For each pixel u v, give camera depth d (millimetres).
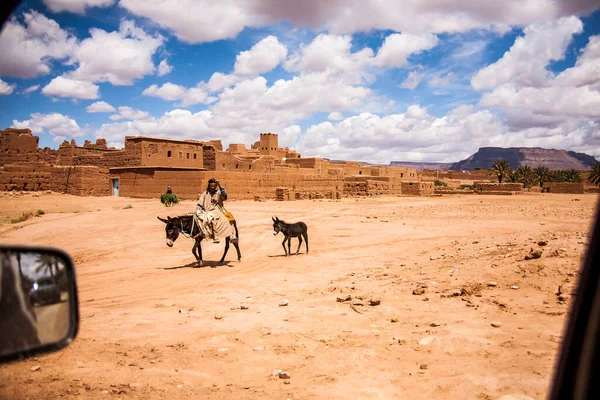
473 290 8328
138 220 27875
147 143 64750
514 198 66250
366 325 7113
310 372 5266
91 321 7727
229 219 14844
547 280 8180
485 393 4289
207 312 8320
